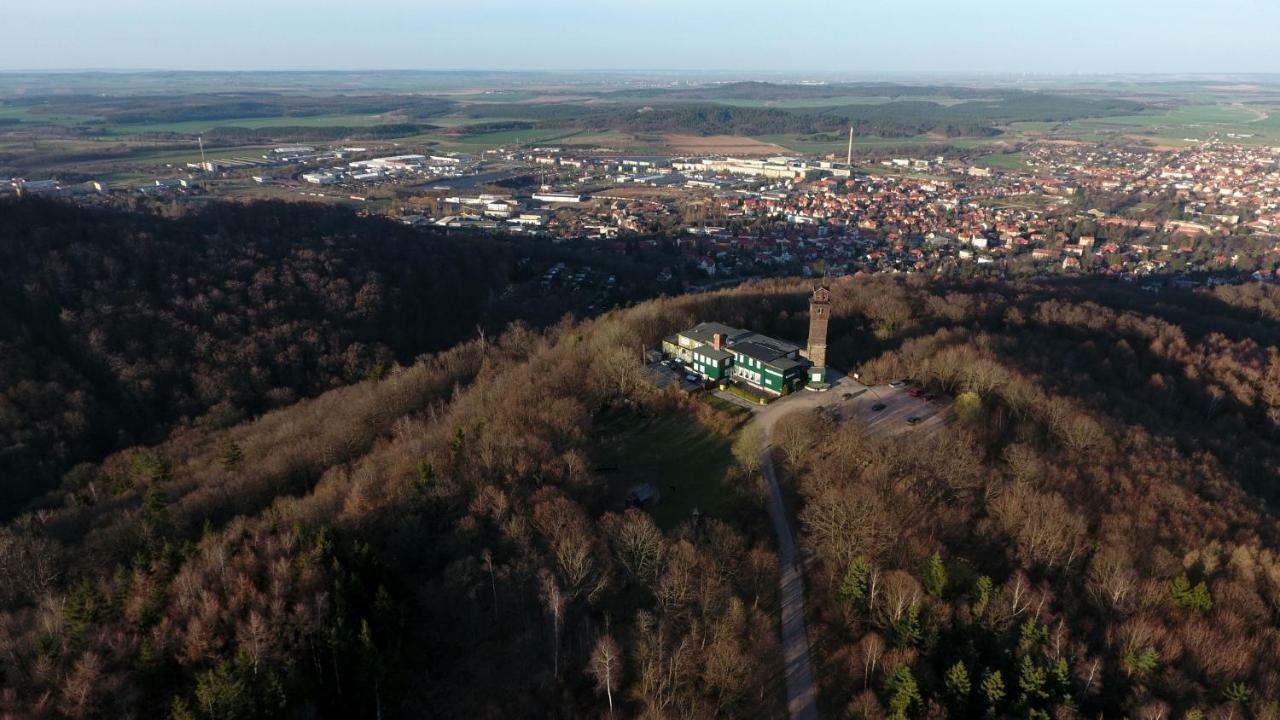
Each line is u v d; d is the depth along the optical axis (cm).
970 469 15488
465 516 13812
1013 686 11238
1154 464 16212
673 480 17100
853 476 15788
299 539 12512
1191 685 10769
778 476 17025
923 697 10938
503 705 11012
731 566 13388
